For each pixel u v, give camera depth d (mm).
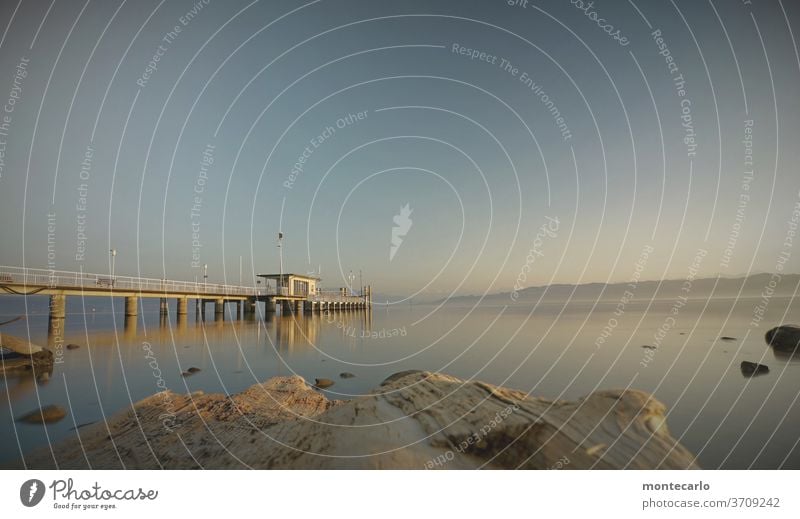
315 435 4520
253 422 5777
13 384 11047
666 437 4070
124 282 28016
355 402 5047
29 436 7062
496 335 21984
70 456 5070
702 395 9586
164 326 27641
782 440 6758
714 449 6512
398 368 13773
